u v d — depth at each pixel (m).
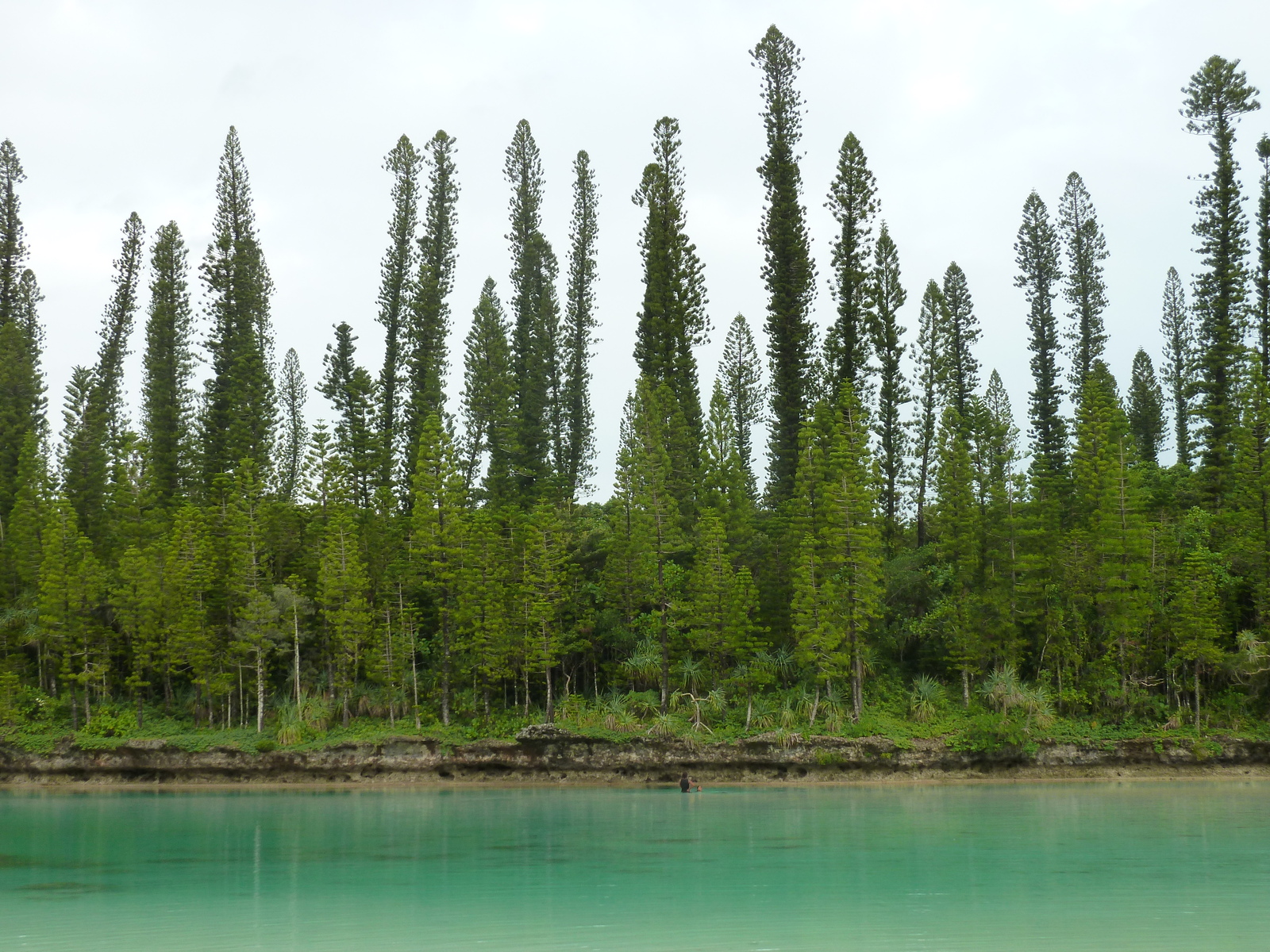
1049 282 74.06
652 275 68.38
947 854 27.08
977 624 54.34
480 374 70.44
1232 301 63.16
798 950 17.05
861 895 21.59
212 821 36.12
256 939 18.22
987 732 49.94
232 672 57.53
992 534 55.97
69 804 42.81
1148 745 49.78
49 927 19.38
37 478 65.62
